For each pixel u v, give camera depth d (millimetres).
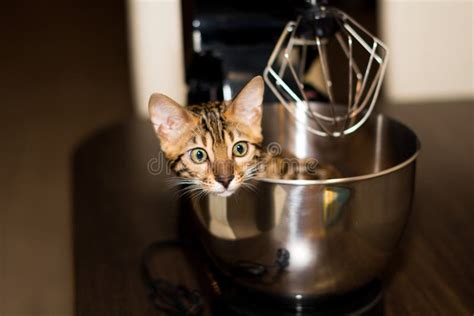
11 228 2760
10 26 4703
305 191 898
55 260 2588
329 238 936
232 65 1306
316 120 1081
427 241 1250
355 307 1025
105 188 1506
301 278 981
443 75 2566
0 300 2396
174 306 1090
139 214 1394
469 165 1566
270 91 1306
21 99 3729
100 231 1340
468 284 1115
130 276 1185
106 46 4277
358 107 1221
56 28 4625
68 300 2396
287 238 939
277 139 1246
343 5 2432
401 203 959
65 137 3330
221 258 1036
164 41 2537
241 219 957
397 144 1096
